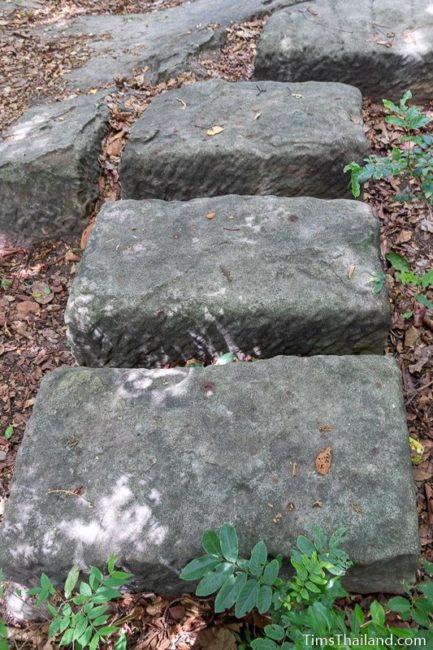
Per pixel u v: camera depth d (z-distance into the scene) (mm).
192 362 2701
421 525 2195
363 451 1989
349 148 3246
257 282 2523
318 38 4176
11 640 2090
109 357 2713
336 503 1878
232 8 5082
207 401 2172
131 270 2619
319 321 2473
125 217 2904
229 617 2029
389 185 3531
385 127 3984
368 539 1808
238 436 2059
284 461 1983
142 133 3412
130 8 5895
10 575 1979
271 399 2158
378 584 1919
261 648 1467
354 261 2588
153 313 2500
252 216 2828
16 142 3611
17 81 4551
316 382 2199
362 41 4137
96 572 1650
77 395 2242
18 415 2773
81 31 5176
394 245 3256
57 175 3393
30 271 3420
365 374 2211
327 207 2852
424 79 4145
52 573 1923
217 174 3303
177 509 1910
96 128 3723
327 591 1516
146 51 4668
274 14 4566
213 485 1948
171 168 3307
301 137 3256
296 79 4273
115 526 1900
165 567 1872
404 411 2121
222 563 1540
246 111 3525
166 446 2055
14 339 3086
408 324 2873
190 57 4516
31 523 1935
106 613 2066
